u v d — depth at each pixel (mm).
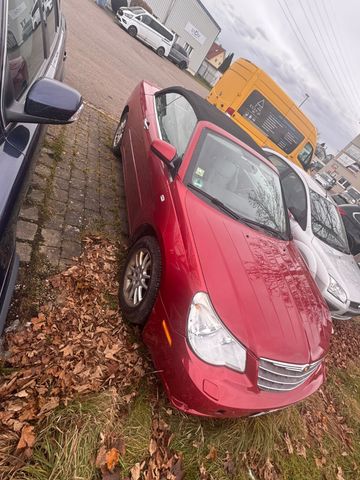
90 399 1907
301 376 2254
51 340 2166
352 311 4738
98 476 1717
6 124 1440
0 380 1812
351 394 3920
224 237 2424
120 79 9281
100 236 3230
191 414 2074
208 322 1944
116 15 19141
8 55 1455
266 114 9812
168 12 27547
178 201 2438
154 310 2178
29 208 2963
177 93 3664
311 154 11211
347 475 2879
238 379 1923
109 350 2332
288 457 2609
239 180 3051
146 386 2258
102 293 2707
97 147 4777
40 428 1701
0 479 1461
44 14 2488
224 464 2191
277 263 2697
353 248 7734
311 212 5250
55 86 1515
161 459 1973
